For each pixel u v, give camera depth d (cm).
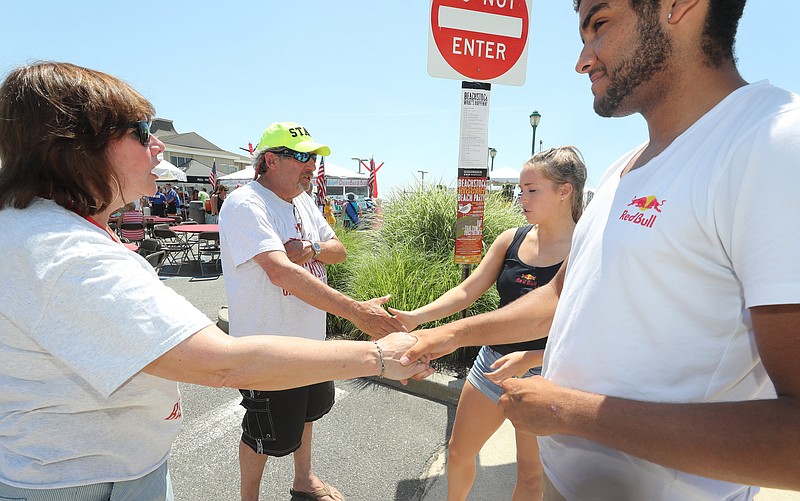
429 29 335
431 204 591
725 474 73
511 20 348
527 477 199
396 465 272
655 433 79
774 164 71
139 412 111
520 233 218
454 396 352
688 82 93
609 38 97
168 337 97
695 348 88
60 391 99
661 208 89
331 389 243
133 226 1031
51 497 101
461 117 355
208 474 261
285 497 242
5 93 100
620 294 95
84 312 93
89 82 103
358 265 542
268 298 213
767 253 69
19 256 92
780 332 69
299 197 260
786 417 67
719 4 87
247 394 203
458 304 220
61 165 99
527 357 170
